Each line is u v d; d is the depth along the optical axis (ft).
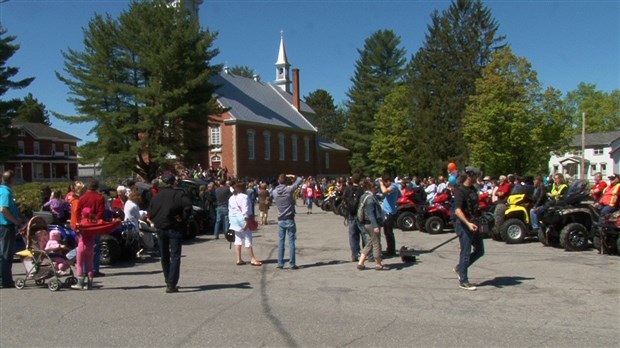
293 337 19.49
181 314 23.08
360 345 18.49
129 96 120.67
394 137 195.62
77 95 119.44
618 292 26.63
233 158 177.78
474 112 123.75
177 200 27.81
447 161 158.20
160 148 115.75
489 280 30.09
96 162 121.80
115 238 38.47
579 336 19.39
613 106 280.31
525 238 49.24
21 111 316.81
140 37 117.70
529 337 19.30
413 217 60.49
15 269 35.88
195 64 119.34
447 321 21.58
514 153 118.42
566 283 28.89
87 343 18.95
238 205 37.22
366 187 37.81
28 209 57.98
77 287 28.78
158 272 34.91
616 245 38.75
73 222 29.68
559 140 124.06
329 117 344.90
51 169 207.72
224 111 130.31
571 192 42.88
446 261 37.45
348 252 43.68
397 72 244.01
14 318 22.56
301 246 48.08
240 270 35.14
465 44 169.27
